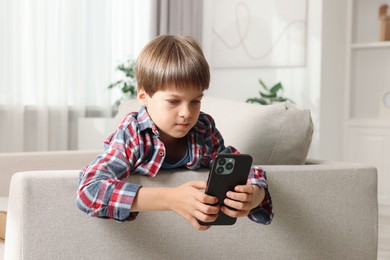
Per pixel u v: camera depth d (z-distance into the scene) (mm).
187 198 1265
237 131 1844
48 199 1398
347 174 1727
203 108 2115
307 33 4684
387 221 4328
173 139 1506
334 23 4723
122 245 1468
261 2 4914
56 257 1406
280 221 1635
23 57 4539
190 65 1322
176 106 1348
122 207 1299
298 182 1657
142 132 1446
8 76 4445
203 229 1312
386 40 4734
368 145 4625
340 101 4812
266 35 4902
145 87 1379
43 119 4605
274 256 1633
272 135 1822
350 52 4773
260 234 1616
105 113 4945
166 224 1513
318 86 4621
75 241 1422
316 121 4637
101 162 1369
